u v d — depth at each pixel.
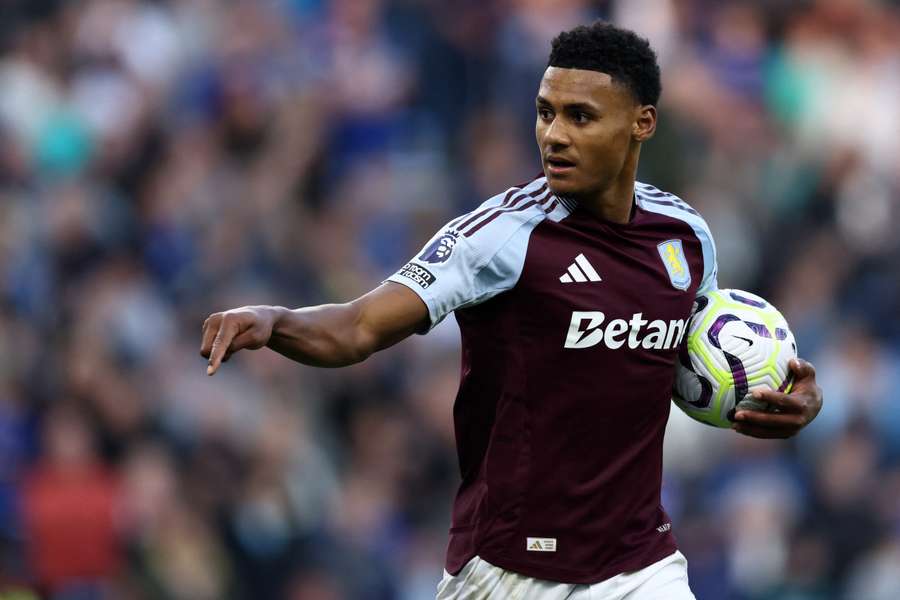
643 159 41.84
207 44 46.53
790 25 51.62
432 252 15.16
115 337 36.81
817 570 37.50
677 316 16.08
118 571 33.25
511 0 47.91
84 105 44.38
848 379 40.66
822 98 50.41
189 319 38.38
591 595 15.94
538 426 15.69
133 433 34.88
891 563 37.69
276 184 42.06
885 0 54.78
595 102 15.30
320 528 35.38
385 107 45.66
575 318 15.48
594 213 15.82
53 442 33.66
